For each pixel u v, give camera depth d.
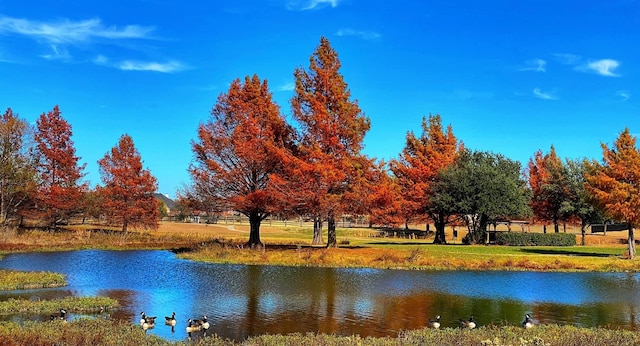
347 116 40.50
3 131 56.81
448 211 51.78
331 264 35.53
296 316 19.84
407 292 25.38
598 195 40.53
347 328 17.95
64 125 61.25
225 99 44.81
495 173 51.28
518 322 19.31
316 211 39.81
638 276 31.62
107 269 33.66
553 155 67.38
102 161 59.94
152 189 61.66
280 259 37.22
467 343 14.74
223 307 21.41
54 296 23.41
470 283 28.36
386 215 42.28
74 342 14.13
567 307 22.27
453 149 57.03
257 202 42.25
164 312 20.34
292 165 39.75
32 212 60.81
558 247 49.84
